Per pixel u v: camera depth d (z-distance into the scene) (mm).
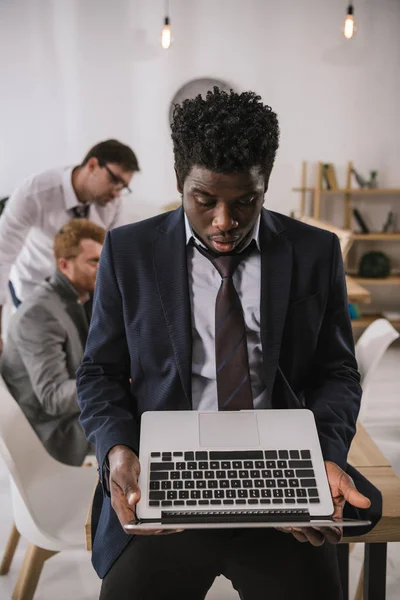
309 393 1077
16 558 1982
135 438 958
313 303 1018
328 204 4574
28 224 3053
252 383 1027
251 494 840
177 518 802
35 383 2295
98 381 1054
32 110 4211
